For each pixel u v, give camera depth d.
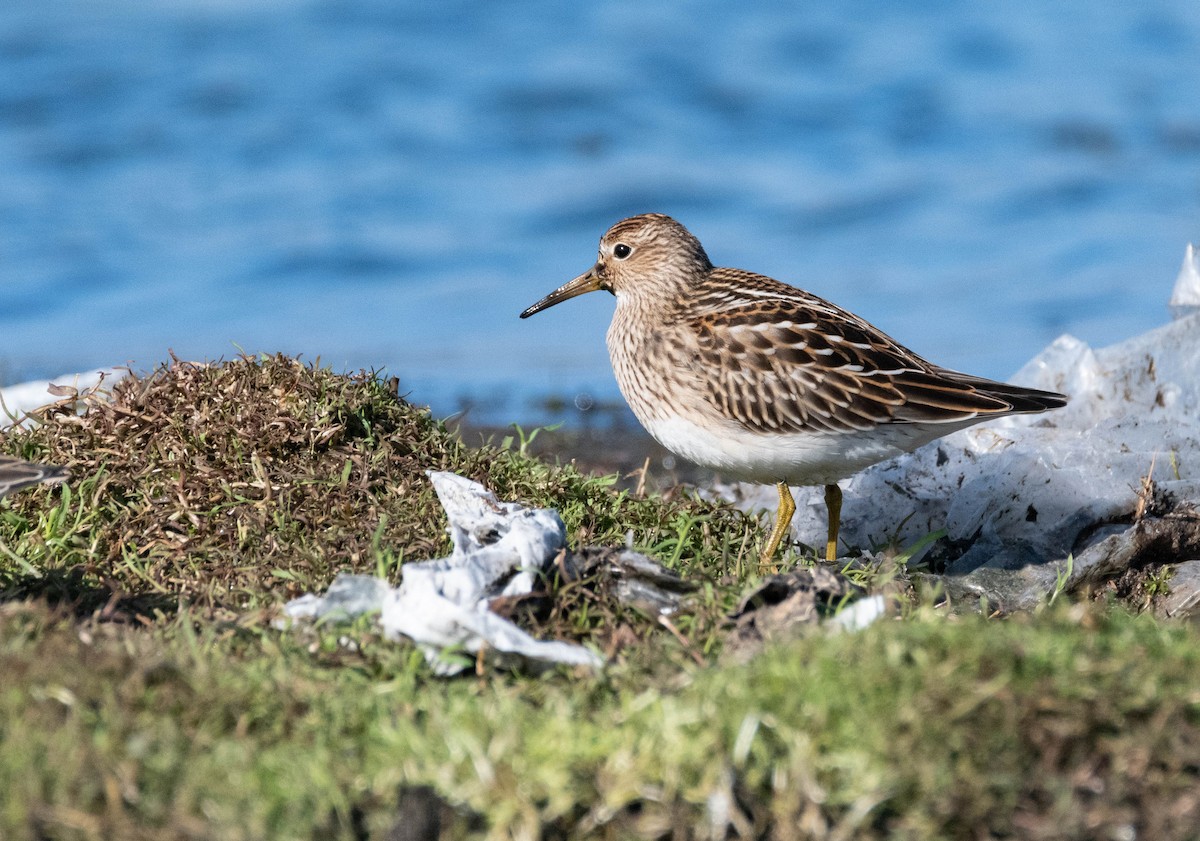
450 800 6.68
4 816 6.45
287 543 10.05
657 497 11.88
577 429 18.97
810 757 6.79
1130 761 6.96
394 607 8.36
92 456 10.91
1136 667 7.37
